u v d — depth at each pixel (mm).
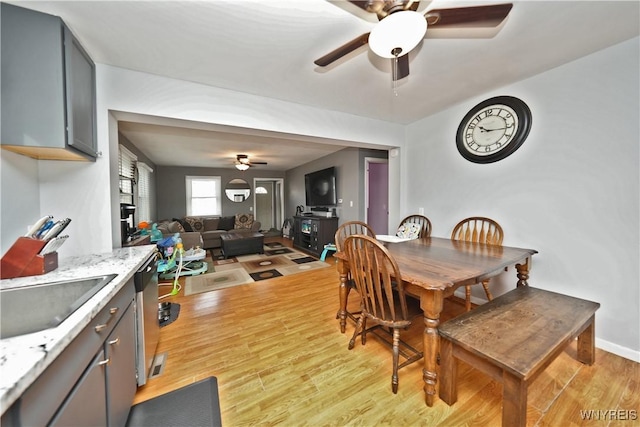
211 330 2152
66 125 1353
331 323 2271
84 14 1334
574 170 1930
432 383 1348
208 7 1309
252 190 7953
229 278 3578
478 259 1771
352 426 1244
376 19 1350
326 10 1335
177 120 2125
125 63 1821
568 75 1933
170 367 1675
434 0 1316
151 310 1698
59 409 682
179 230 5148
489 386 1500
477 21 1216
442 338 1352
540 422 1247
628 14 1411
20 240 1225
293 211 7715
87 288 1193
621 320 1751
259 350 1863
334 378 1571
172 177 6918
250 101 2357
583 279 1909
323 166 5781
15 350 601
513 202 2303
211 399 1408
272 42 1616
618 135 1726
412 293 1438
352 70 1961
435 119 2980
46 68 1297
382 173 5504
